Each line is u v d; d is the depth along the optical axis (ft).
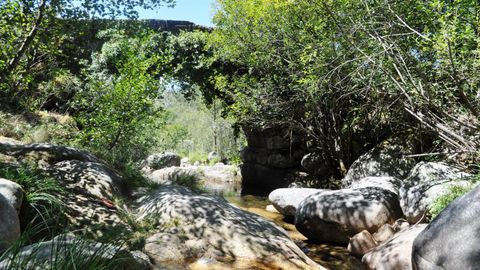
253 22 28.14
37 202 11.53
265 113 31.96
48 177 14.10
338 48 20.62
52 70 23.47
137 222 13.83
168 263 11.28
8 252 6.98
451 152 15.25
